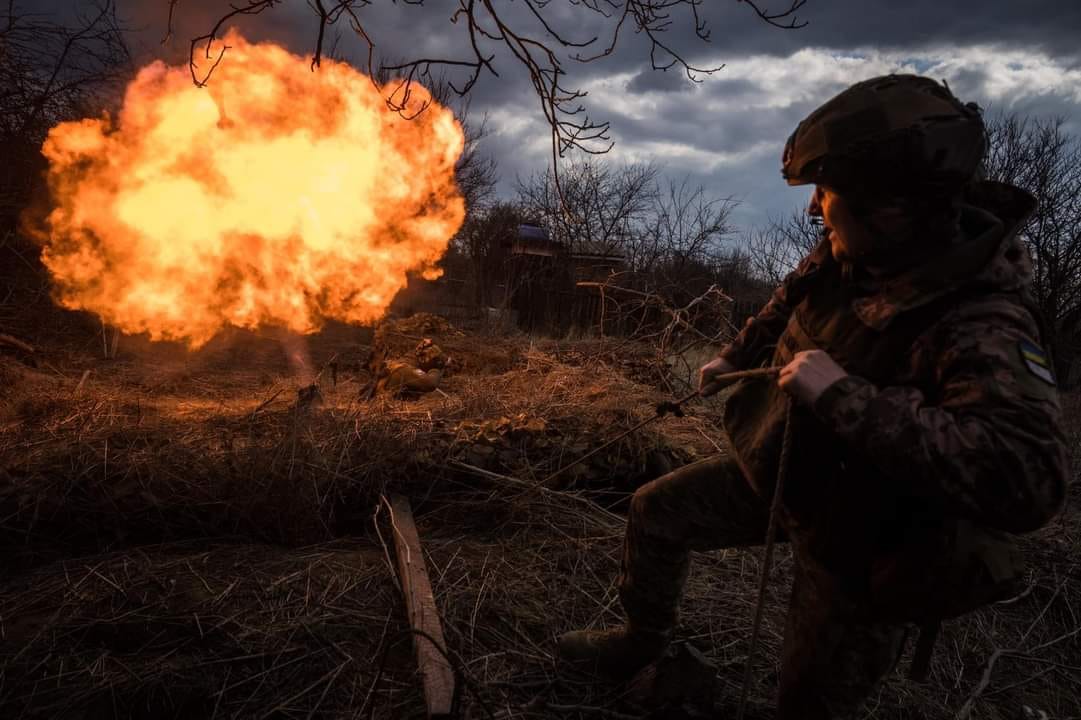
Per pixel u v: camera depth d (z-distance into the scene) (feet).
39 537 9.79
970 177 4.48
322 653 7.93
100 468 10.32
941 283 4.58
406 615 8.70
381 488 11.25
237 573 9.44
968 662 9.07
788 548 11.43
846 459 5.05
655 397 15.76
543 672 7.95
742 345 6.97
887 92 4.60
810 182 4.82
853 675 5.41
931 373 4.64
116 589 8.81
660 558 6.97
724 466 6.69
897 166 4.38
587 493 12.22
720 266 49.70
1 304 23.97
